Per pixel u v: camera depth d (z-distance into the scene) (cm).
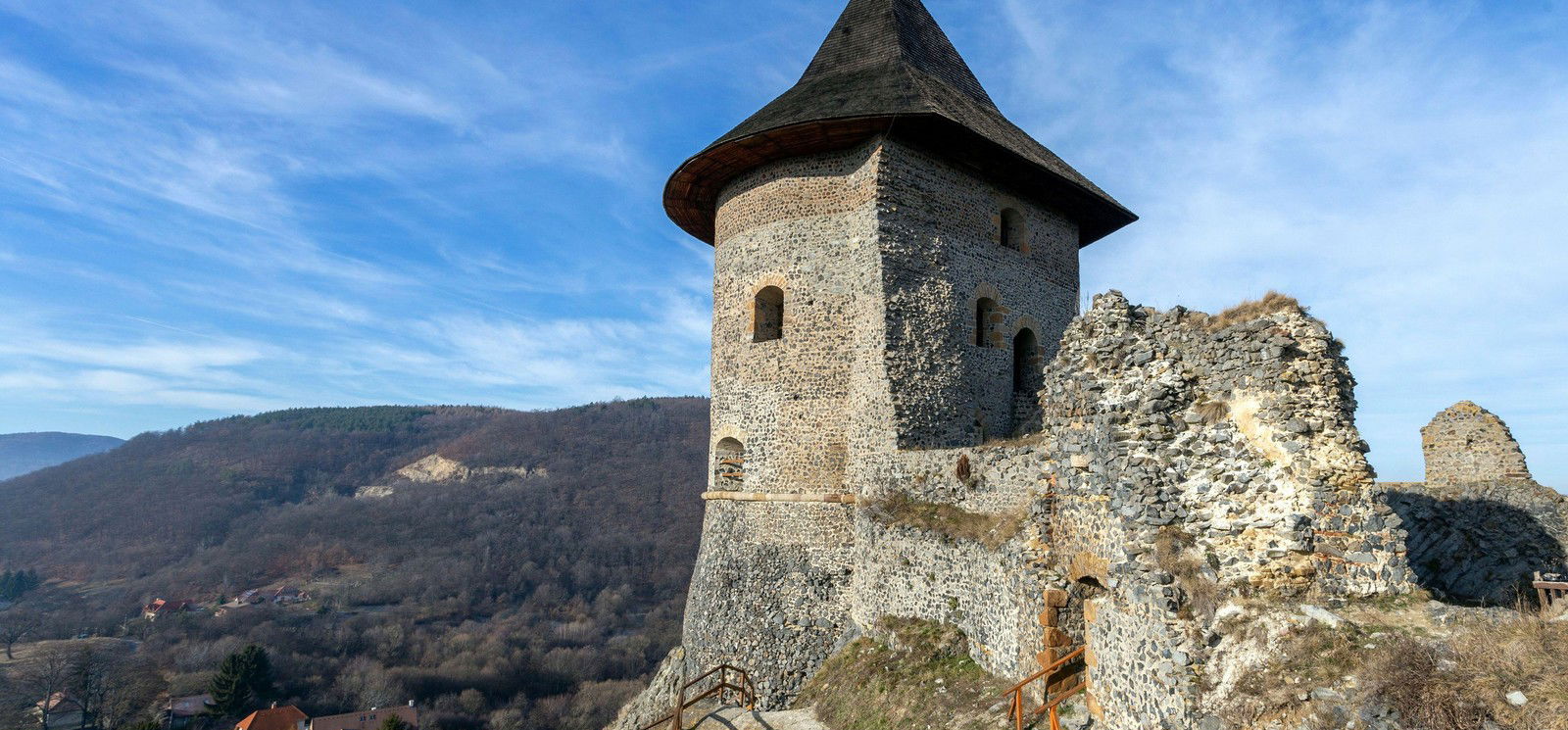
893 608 1380
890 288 1554
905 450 1488
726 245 1816
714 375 1812
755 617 1558
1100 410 870
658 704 1725
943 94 1809
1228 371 788
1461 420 1492
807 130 1580
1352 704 542
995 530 1162
